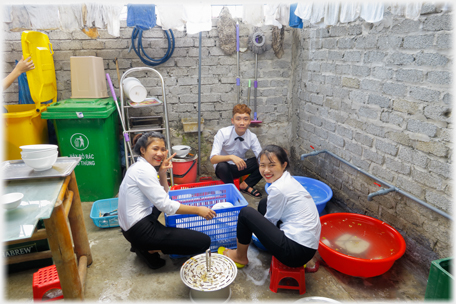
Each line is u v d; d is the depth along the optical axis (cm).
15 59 324
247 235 201
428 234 198
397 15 208
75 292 172
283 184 186
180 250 212
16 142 286
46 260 220
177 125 371
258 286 200
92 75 318
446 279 147
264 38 346
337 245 220
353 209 275
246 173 333
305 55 337
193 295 184
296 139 377
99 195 318
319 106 317
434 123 187
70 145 300
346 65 268
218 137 320
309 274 212
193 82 361
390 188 220
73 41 334
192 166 341
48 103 321
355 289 197
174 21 276
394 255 189
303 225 181
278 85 377
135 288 200
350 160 272
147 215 208
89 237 256
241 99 375
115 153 334
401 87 210
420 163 199
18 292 197
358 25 247
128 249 241
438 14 179
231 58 359
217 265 192
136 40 340
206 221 224
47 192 161
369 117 244
